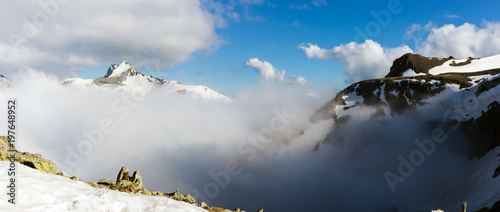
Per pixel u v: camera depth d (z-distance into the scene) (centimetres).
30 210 1344
